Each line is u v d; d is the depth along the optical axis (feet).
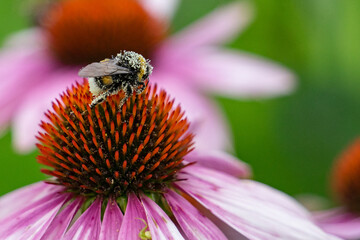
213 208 1.06
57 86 1.36
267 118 1.42
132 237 1.02
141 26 1.43
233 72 1.40
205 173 1.10
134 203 1.05
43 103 1.32
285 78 1.38
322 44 1.41
